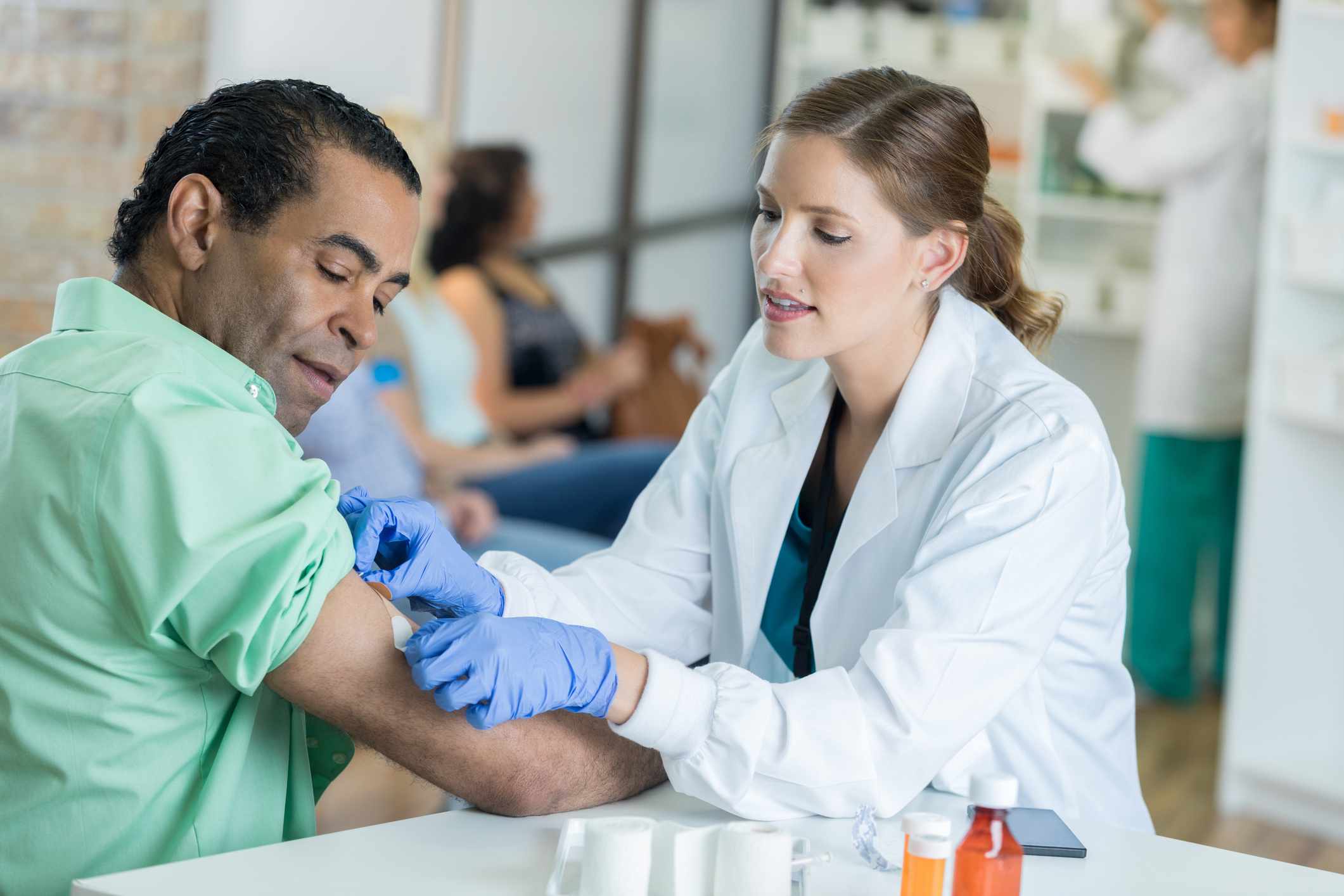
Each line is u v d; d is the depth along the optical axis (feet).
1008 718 4.66
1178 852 3.95
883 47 16.58
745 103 17.81
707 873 3.42
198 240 3.95
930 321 4.87
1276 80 10.96
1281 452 11.18
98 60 10.07
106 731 3.71
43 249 10.20
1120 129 14.46
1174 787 11.91
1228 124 13.79
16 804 3.77
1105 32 15.64
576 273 16.19
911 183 4.39
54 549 3.61
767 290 4.48
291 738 4.19
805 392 5.07
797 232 4.41
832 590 4.84
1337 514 11.12
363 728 3.85
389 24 12.09
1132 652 14.93
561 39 15.47
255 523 3.59
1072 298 15.85
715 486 5.22
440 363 11.93
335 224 3.91
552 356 13.82
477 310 12.94
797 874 3.53
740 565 5.04
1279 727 11.29
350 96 11.91
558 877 3.43
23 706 3.72
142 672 3.70
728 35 17.35
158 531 3.53
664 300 17.20
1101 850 3.94
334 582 3.73
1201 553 14.88
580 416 14.80
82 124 10.11
